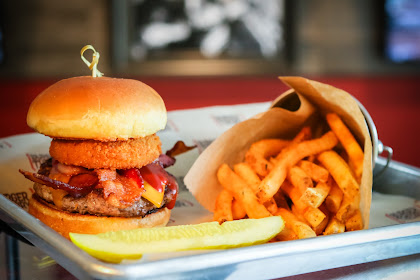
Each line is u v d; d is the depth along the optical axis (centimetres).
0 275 53
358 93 192
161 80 179
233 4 178
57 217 61
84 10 173
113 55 173
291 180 64
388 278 54
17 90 172
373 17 190
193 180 67
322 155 65
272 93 184
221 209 64
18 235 61
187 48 177
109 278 47
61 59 174
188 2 176
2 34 169
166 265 48
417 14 190
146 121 61
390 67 192
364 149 65
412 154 196
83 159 60
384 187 73
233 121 82
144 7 174
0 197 60
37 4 170
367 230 55
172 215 68
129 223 61
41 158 73
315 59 188
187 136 79
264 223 58
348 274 54
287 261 52
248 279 51
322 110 70
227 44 179
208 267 49
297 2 180
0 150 72
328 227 62
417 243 56
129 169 62
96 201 61
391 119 195
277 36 181
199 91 181
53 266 55
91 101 60
